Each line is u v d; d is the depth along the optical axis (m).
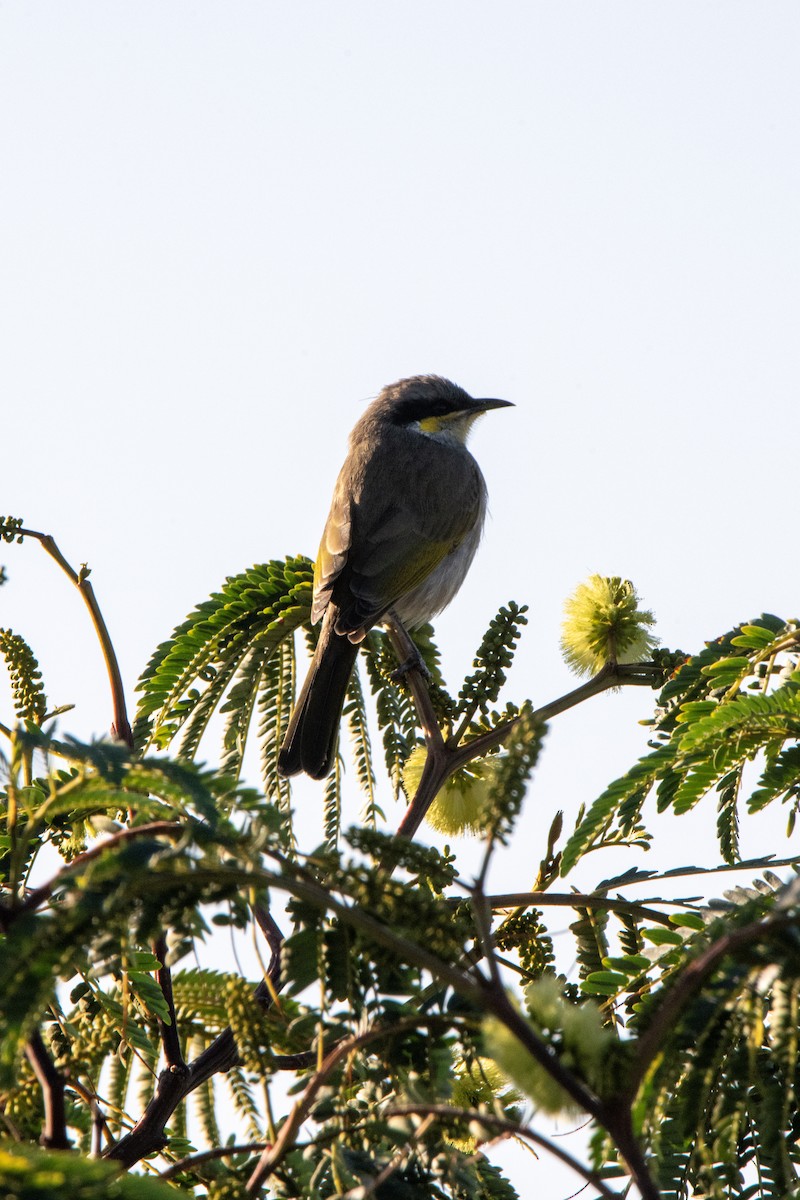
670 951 4.59
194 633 6.96
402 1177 3.50
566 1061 2.80
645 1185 2.69
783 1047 3.18
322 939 3.49
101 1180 2.61
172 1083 4.73
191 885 3.05
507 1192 4.11
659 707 6.03
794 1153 3.80
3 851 4.79
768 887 4.81
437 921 3.07
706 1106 3.42
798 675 5.02
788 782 5.05
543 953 5.28
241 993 3.55
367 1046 3.51
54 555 5.96
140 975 4.75
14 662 5.51
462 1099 4.20
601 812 5.19
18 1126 3.74
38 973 2.85
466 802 6.51
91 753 3.47
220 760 6.79
